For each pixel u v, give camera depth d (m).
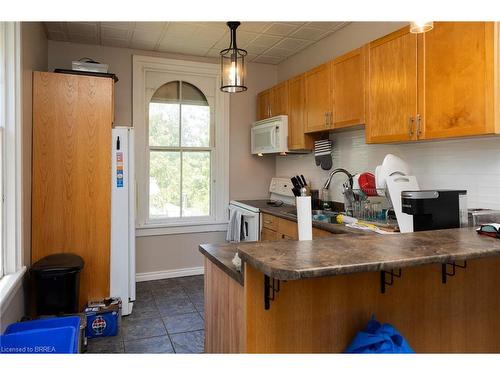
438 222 1.91
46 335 1.69
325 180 3.74
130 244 3.09
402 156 2.81
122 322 2.93
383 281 1.53
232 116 4.45
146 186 4.07
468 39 1.93
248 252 1.18
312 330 1.41
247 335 1.30
